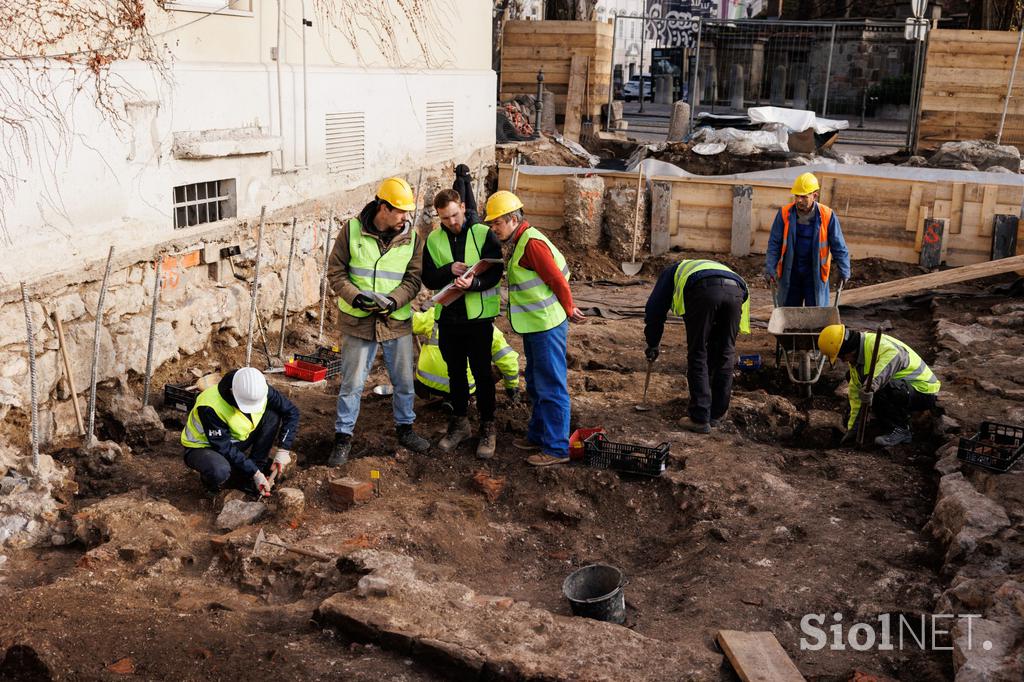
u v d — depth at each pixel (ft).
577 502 19.79
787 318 25.68
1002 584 14.62
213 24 25.85
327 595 15.51
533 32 59.98
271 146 28.37
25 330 19.93
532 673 12.91
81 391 21.85
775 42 80.64
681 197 42.19
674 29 114.93
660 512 19.65
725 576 16.47
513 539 18.48
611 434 22.62
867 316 35.37
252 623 14.67
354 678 13.09
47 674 12.87
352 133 33.76
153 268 24.26
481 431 21.79
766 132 51.01
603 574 15.88
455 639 13.69
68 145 20.77
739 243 41.60
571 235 42.88
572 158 51.75
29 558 17.29
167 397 23.57
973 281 37.78
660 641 14.03
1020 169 45.60
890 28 78.18
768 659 13.29
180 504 19.38
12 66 19.04
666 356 30.45
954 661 13.26
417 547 17.37
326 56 31.86
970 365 27.07
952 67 49.78
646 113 88.22
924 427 23.35
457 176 34.47
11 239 19.39
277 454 19.71
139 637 13.85
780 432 24.17
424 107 39.40
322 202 32.30
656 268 41.93
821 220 28.32
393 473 20.62
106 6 21.63
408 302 20.67
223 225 26.96
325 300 31.45
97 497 19.65
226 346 27.53
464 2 43.01
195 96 25.13
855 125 74.79
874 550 17.20
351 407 20.86
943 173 40.01
